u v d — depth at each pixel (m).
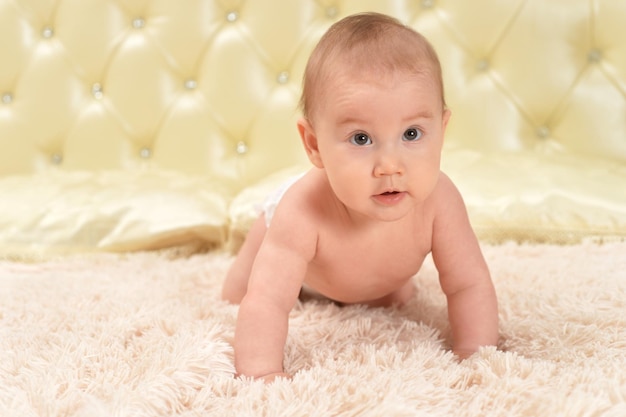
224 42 2.00
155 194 1.68
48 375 0.89
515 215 1.48
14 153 2.07
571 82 1.85
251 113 1.99
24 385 0.87
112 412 0.79
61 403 0.82
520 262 1.32
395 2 1.93
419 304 1.18
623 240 1.43
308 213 1.00
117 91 2.04
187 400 0.85
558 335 0.98
